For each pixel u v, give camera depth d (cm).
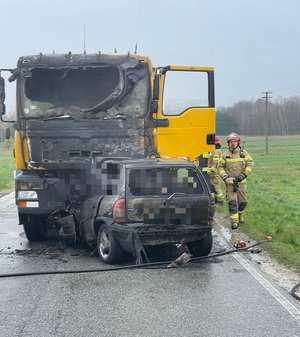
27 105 712
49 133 707
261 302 424
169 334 353
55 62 729
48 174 702
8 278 510
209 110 784
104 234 570
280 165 3167
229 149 788
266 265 559
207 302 424
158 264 555
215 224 831
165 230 544
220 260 578
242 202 806
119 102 723
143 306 414
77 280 497
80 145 712
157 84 731
